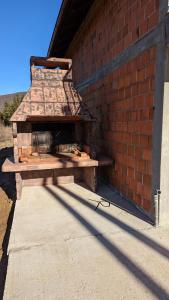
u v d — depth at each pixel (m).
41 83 5.54
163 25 3.12
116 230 3.40
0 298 2.39
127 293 2.19
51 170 5.80
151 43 3.46
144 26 3.66
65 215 3.98
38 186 5.74
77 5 5.90
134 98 4.11
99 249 2.93
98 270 2.53
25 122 5.56
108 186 5.59
